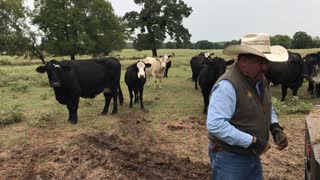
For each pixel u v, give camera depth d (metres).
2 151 9.22
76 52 54.19
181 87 21.97
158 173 7.60
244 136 3.83
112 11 57.22
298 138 10.20
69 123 12.32
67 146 9.30
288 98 17.45
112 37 56.91
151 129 11.39
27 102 16.61
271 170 7.84
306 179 4.95
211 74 13.44
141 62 15.12
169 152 9.11
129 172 7.63
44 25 53.41
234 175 4.02
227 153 4.01
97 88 13.50
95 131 11.03
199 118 13.07
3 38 33.31
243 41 4.21
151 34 71.38
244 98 3.92
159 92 19.92
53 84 11.83
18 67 46.34
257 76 3.99
